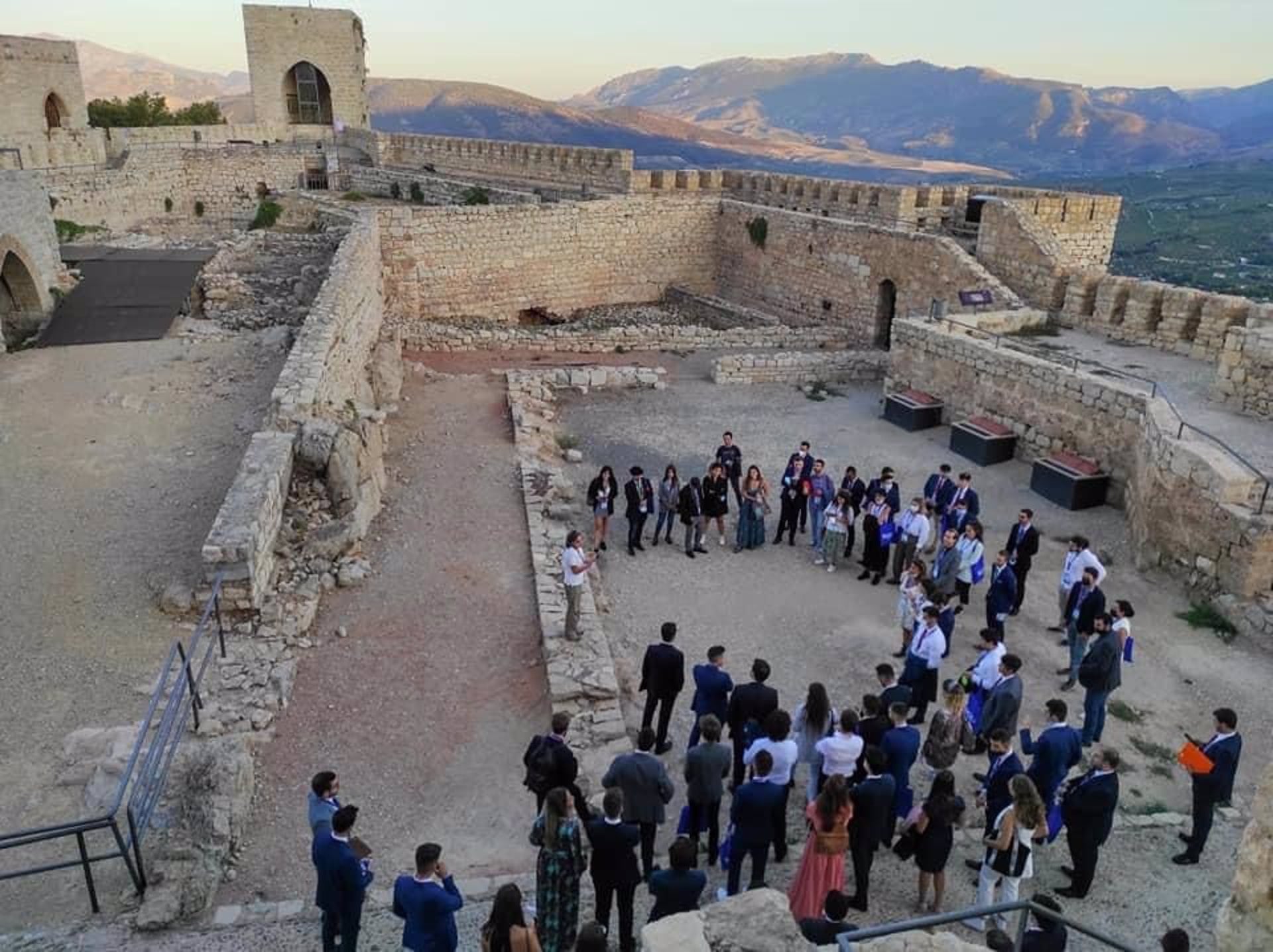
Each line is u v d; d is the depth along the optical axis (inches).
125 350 850.1
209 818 350.9
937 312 970.1
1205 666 534.0
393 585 562.3
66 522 565.3
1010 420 852.0
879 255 1218.0
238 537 481.4
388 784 401.4
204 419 717.9
